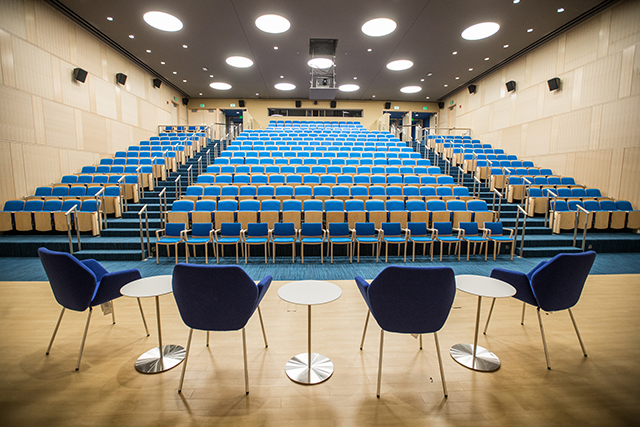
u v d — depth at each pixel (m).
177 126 11.43
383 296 1.71
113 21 6.82
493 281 2.21
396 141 11.09
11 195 5.86
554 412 1.65
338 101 14.04
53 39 6.68
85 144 7.61
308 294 2.00
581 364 2.08
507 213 6.28
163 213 5.73
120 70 8.89
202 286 1.67
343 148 9.81
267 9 6.18
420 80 10.91
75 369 2.00
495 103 10.15
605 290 3.47
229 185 6.52
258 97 13.49
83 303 2.00
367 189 6.27
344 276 4.02
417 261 4.80
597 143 6.80
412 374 1.98
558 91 7.76
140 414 1.62
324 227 5.39
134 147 9.02
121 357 2.15
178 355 2.17
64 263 1.91
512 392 1.81
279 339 2.41
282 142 10.41
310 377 1.92
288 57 8.76
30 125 6.22
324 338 2.43
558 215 5.59
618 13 6.27
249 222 5.08
